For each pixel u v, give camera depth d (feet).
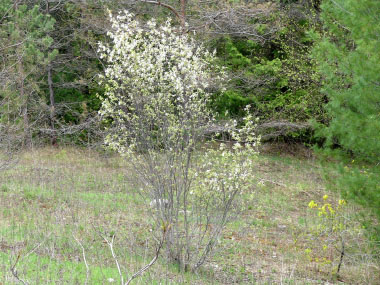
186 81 25.58
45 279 20.02
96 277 21.22
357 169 22.41
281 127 60.90
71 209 33.83
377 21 21.26
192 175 24.93
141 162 26.11
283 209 39.29
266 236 31.60
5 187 38.14
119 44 24.64
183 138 25.72
